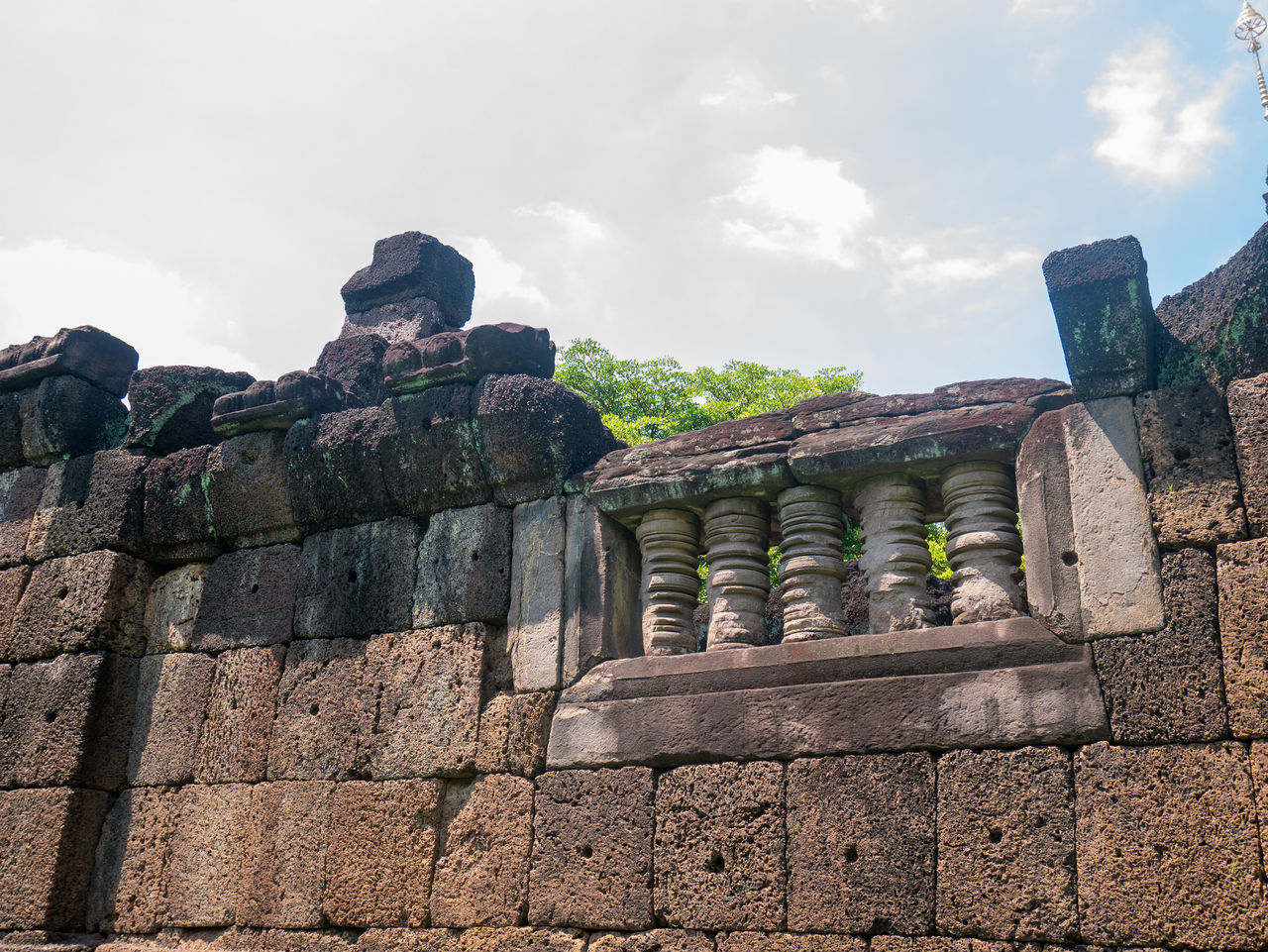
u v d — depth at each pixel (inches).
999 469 240.8
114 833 303.7
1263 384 214.2
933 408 247.0
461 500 292.0
